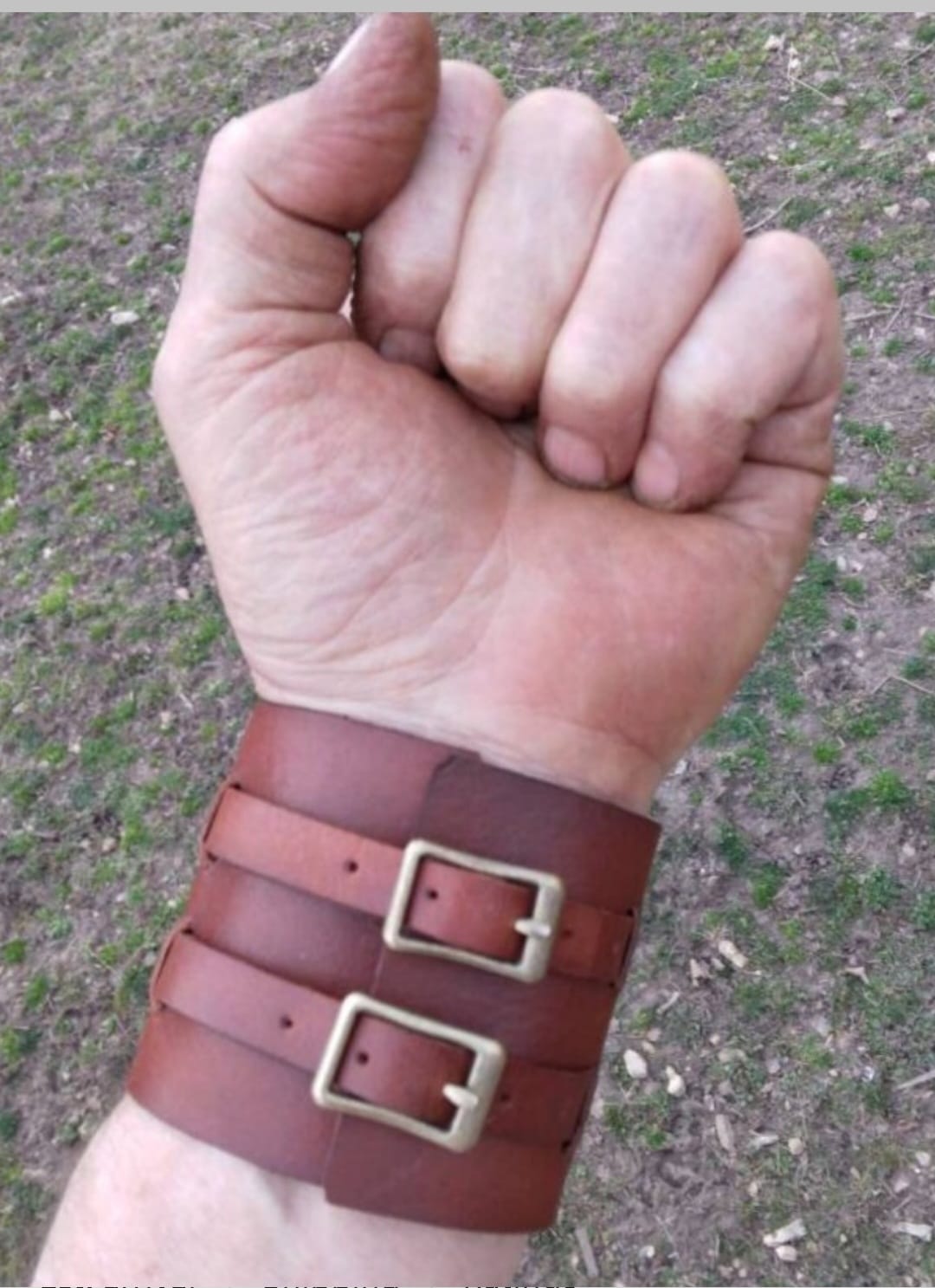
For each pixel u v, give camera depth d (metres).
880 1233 0.41
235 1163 0.17
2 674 0.61
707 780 0.49
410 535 0.19
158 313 0.72
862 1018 0.44
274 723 0.18
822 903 0.46
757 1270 0.42
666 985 0.47
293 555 0.19
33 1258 0.47
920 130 0.64
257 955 0.17
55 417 0.69
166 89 0.85
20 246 0.78
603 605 0.19
